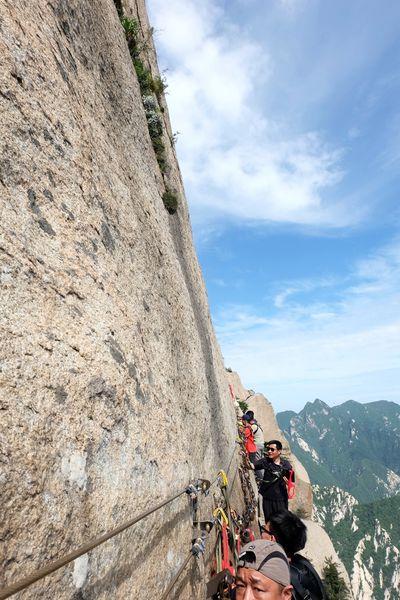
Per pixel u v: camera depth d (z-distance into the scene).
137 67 13.43
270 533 4.27
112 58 8.88
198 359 11.34
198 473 7.98
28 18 4.71
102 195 5.81
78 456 3.32
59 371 3.37
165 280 9.23
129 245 6.68
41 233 3.86
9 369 2.80
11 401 2.72
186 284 12.91
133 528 4.17
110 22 9.43
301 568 3.83
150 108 13.39
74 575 2.98
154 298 7.59
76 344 3.79
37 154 4.12
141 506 4.35
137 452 4.60
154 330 6.93
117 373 4.46
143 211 8.69
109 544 3.60
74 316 3.96
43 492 2.78
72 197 4.75
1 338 2.83
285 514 4.21
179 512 5.95
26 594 2.44
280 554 3.07
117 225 6.22
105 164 6.42
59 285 3.87
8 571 2.31
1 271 3.07
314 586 3.74
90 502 3.36
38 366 3.12
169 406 6.52
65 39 5.93
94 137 6.16
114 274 5.46
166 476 5.45
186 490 6.12
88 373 3.82
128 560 3.93
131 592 3.85
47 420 3.04
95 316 4.41
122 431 4.32
